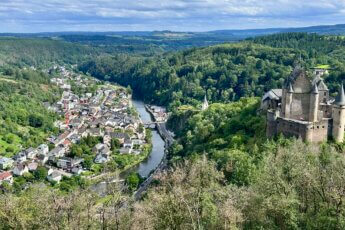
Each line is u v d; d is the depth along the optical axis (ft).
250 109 614.34
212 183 289.94
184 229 241.14
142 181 602.44
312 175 238.89
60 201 264.11
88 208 261.85
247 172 348.38
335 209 209.15
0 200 264.11
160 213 248.32
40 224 248.32
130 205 286.87
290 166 264.11
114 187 332.60
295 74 474.08
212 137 593.42
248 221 232.53
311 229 206.08
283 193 226.99
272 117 470.39
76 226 249.14
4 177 631.97
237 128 565.12
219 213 232.94
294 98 465.47
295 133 444.96
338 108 436.76
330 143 438.81
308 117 463.42
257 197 229.45
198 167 315.78
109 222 257.75
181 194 252.42
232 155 416.05
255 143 470.80
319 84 497.05
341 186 215.72
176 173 318.86
